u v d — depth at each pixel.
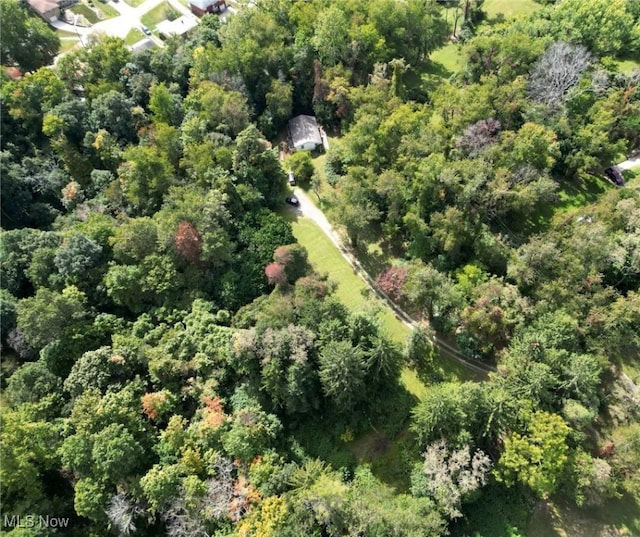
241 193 89.25
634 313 66.56
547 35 111.19
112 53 112.00
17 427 57.88
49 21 152.12
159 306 75.75
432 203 81.12
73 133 100.06
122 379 66.62
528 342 63.94
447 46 134.00
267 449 61.94
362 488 60.88
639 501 60.84
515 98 93.12
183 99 109.88
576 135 91.44
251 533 54.66
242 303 77.62
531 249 71.06
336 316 67.81
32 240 79.38
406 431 67.00
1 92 102.06
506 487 61.81
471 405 59.28
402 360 69.19
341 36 110.19
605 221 76.75
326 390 63.31
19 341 70.88
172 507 56.00
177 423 61.84
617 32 110.69
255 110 111.69
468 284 71.88
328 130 111.50
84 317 73.19
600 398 66.25
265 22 115.31
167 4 161.50
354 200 84.50
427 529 54.19
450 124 93.62
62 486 62.69
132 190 88.69
